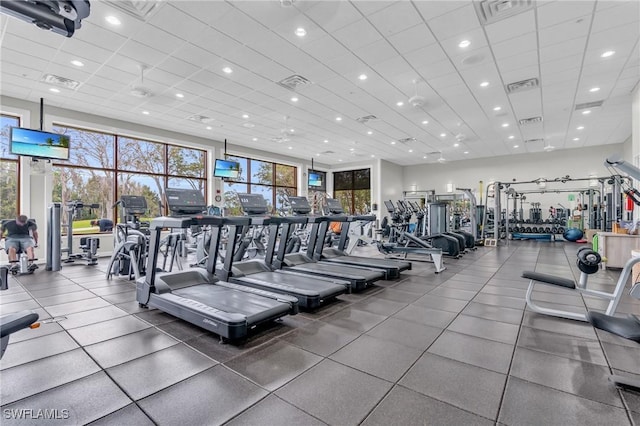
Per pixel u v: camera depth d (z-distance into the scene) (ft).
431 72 17.69
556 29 13.46
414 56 15.84
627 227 19.01
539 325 9.62
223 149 34.17
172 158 30.68
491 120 26.81
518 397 5.88
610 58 16.01
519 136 32.53
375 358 7.46
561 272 18.16
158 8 12.01
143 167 28.63
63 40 14.21
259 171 39.58
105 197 26.30
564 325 9.60
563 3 11.78
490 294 13.24
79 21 4.92
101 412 5.48
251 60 16.22
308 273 14.99
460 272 18.07
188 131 30.04
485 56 15.83
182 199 11.63
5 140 21.22
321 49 15.15
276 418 5.31
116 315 10.53
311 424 5.16
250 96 21.29
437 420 5.24
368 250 29.07
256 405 5.66
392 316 10.44
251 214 14.53
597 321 6.33
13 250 17.58
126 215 17.72
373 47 14.96
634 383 6.07
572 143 36.09
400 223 23.99
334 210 19.77
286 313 9.45
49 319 10.15
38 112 21.88
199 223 11.02
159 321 9.95
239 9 12.11
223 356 7.57
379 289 14.08
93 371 6.88
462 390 6.12
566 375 6.66
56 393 6.05
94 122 24.75
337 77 18.35
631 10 12.14
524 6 11.98
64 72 17.40
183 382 6.42
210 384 6.35
